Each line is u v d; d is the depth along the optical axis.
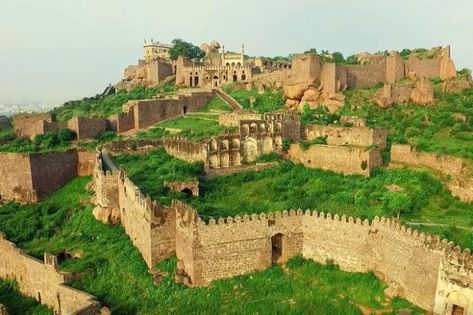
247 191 67.69
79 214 70.50
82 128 94.69
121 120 100.56
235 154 76.94
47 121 95.06
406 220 55.28
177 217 53.19
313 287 48.91
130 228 61.09
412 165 69.44
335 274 50.47
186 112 111.25
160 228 53.12
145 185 65.88
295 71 101.12
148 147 84.44
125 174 65.19
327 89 96.56
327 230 52.16
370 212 56.09
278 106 103.31
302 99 99.19
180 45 174.00
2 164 77.75
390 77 102.19
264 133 78.75
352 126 79.12
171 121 105.31
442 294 41.88
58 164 79.69
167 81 145.50
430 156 67.94
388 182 64.25
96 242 62.84
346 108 92.06
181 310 46.94
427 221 55.03
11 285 62.88
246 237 51.25
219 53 179.75
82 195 75.50
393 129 82.69
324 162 74.00
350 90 97.94
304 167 75.44
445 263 41.59
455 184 62.78
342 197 61.66
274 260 53.47
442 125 81.94
